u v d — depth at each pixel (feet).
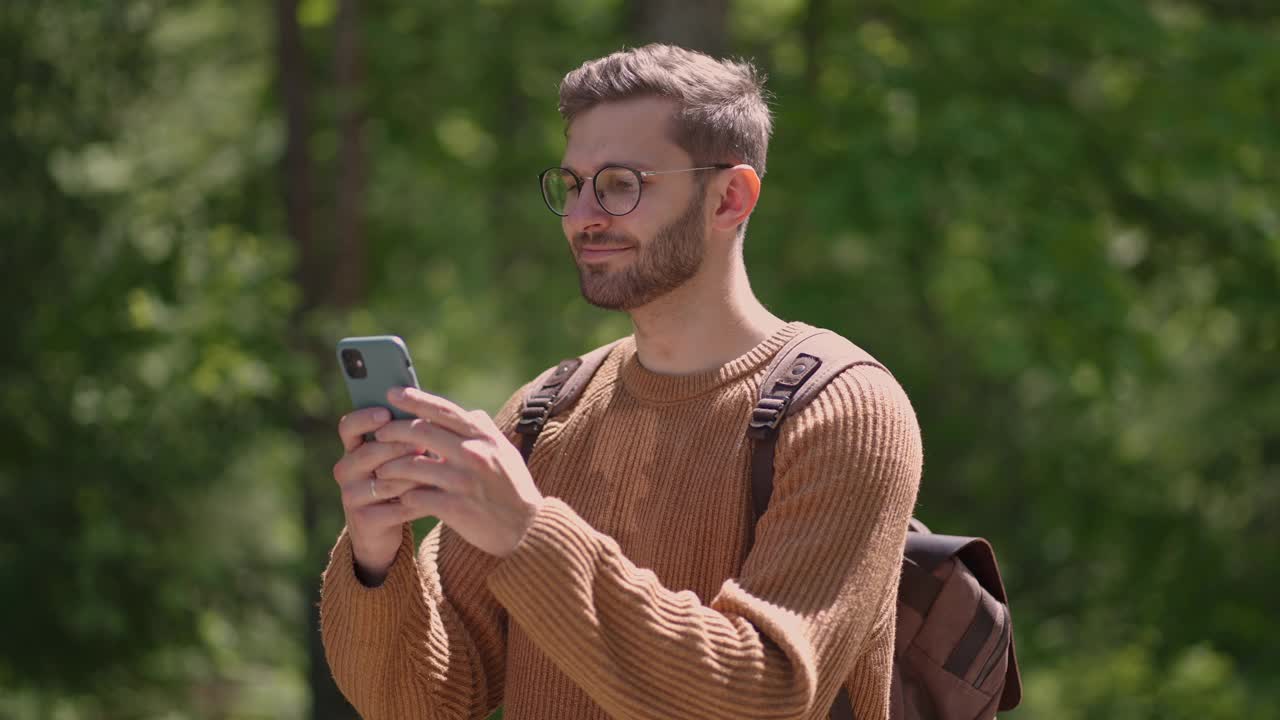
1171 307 27.99
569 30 30.25
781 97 25.35
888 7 26.78
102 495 25.41
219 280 24.73
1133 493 31.32
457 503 4.73
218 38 29.68
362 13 29.45
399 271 32.63
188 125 29.32
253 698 33.50
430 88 29.71
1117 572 30.86
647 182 5.41
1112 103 24.67
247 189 29.09
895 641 6.01
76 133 26.17
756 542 5.18
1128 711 28.40
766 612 4.77
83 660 25.52
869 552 5.02
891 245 23.82
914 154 22.50
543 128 31.19
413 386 4.93
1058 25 24.12
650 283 5.45
